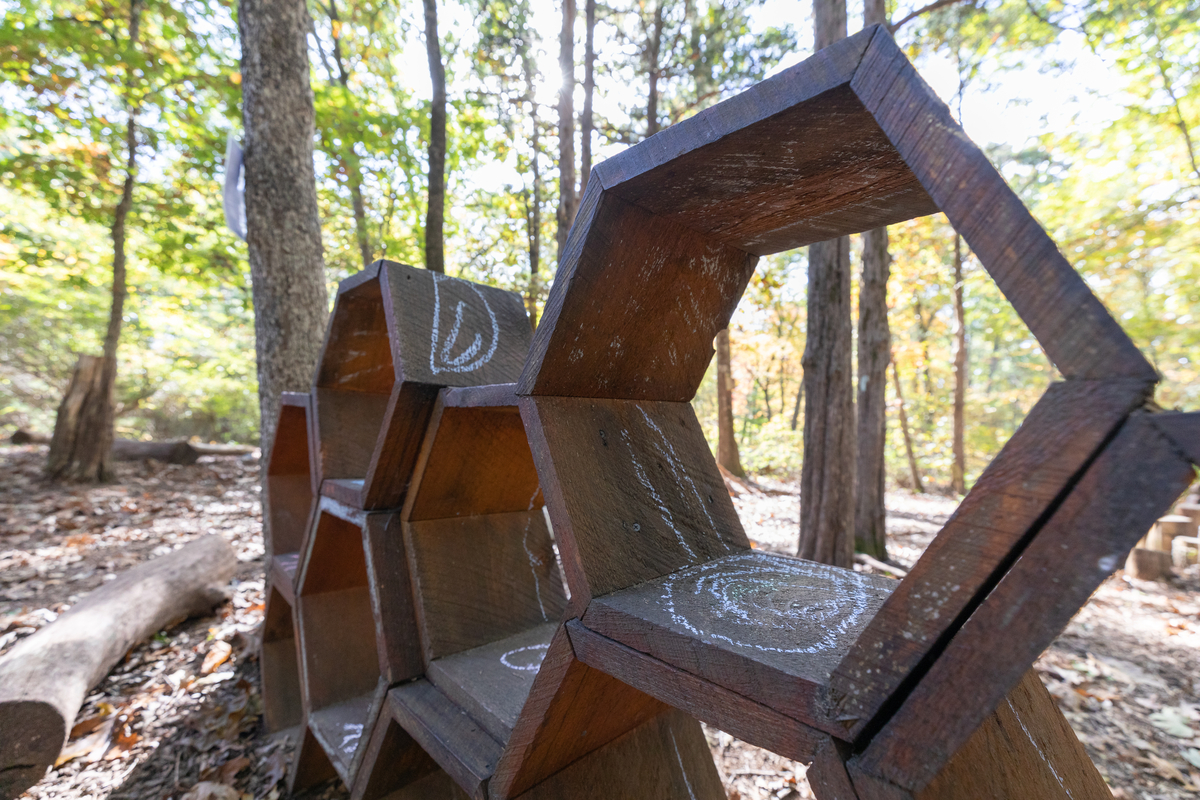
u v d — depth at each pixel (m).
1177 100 6.23
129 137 6.96
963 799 0.53
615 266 0.90
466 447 1.42
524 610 1.56
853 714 0.55
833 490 4.27
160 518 5.49
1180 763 2.17
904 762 0.51
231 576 3.73
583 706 0.95
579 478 0.91
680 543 1.01
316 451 1.88
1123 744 2.29
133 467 7.77
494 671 1.31
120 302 7.25
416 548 1.43
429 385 1.37
